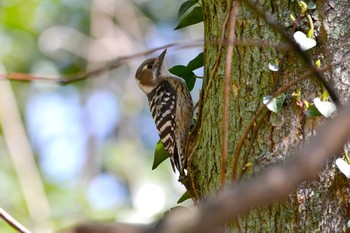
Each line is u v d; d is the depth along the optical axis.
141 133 20.05
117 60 6.35
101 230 3.17
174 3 21.41
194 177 8.34
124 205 17.55
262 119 7.48
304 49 7.38
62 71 20.48
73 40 20.50
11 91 19.00
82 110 20.33
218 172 7.91
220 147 7.94
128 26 20.94
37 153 19.92
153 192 16.89
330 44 7.57
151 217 16.02
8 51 19.48
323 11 7.64
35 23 20.00
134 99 20.23
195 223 2.99
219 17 8.20
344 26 7.64
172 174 17.64
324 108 7.25
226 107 6.41
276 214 7.27
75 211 16.89
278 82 7.57
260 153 7.48
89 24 20.81
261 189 3.01
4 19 19.67
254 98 7.68
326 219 7.21
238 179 7.51
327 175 7.25
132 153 19.34
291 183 3.02
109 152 19.19
